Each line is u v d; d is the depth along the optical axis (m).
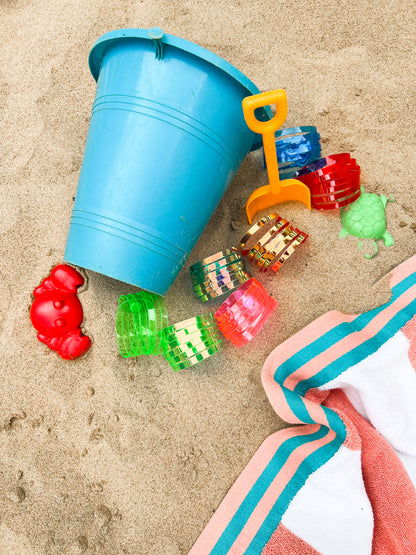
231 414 1.22
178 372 1.25
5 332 1.29
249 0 1.36
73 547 1.20
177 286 1.28
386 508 1.07
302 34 1.33
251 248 1.26
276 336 1.24
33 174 1.34
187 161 0.97
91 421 1.25
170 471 1.21
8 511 1.23
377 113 1.29
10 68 1.40
